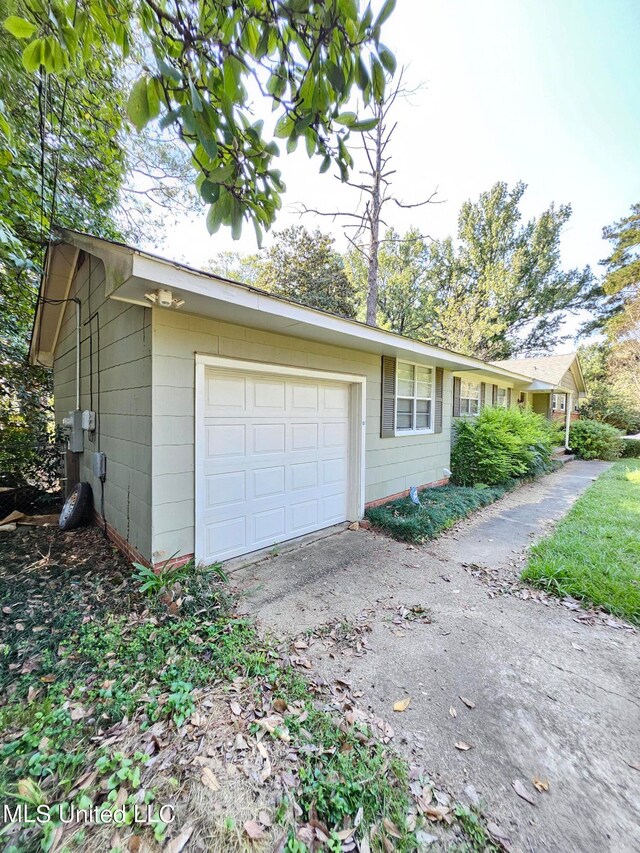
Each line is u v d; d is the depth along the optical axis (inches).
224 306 122.3
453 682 88.7
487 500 266.1
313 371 183.8
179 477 134.1
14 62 106.2
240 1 50.1
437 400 301.1
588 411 764.6
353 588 136.9
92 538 174.9
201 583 126.5
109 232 279.0
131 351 142.0
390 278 769.6
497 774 65.4
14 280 230.1
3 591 121.6
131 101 49.9
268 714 76.2
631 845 54.6
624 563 151.5
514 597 131.8
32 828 53.6
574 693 85.5
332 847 52.8
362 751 68.9
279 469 175.5
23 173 192.1
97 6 51.9
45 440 246.8
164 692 80.1
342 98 54.3
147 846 52.0
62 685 80.5
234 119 56.6
